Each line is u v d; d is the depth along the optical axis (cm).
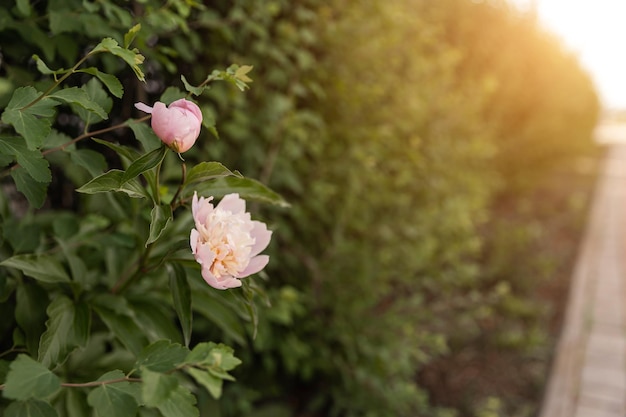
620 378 414
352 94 338
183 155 239
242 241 104
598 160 1786
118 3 188
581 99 1486
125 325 145
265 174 281
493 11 787
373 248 391
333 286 339
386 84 385
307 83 315
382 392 330
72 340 129
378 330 353
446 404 385
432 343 386
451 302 489
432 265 470
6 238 140
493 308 522
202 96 255
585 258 705
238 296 117
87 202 184
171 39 218
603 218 966
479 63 745
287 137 291
